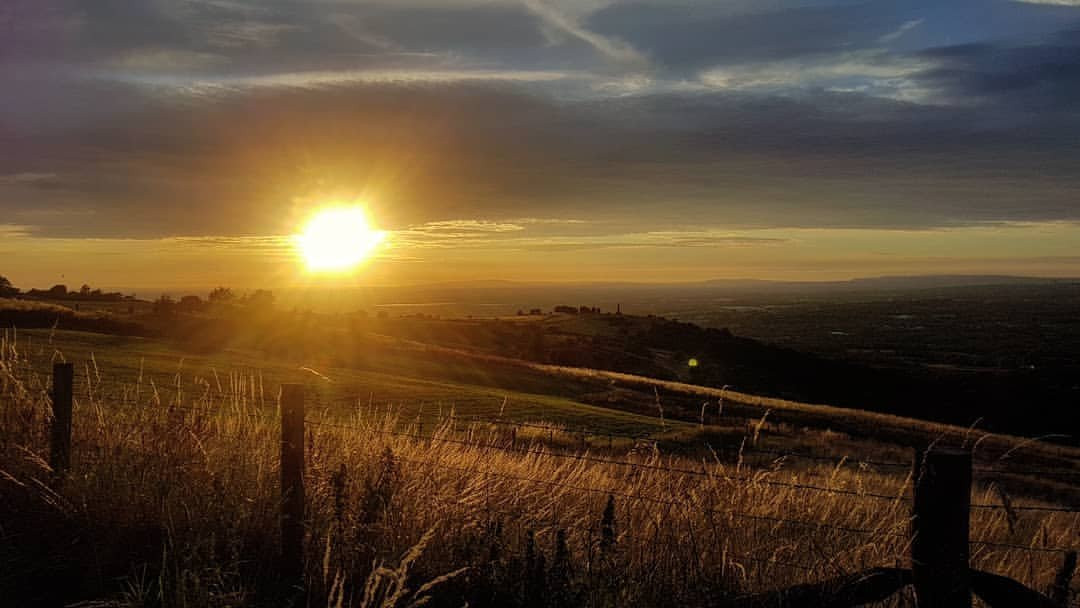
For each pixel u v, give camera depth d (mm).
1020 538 6215
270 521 5809
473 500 5992
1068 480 21562
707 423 33719
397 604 5082
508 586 5223
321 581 5301
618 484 6777
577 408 36844
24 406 7258
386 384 35625
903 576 4266
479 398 35281
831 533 5324
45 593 5172
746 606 4633
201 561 5137
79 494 6117
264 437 7184
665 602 4867
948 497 4074
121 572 5453
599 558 5199
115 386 10875
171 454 6523
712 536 5371
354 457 6578
